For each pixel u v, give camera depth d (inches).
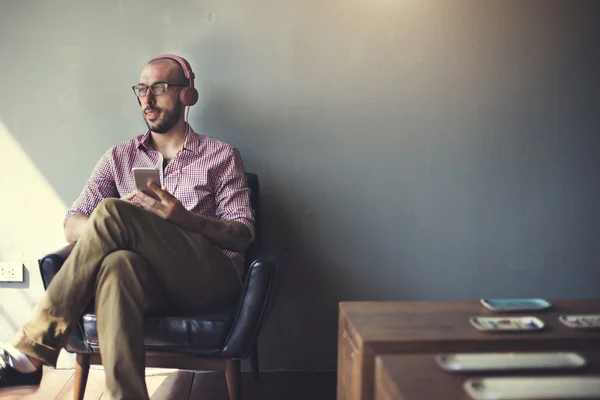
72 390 76.7
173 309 66.6
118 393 54.6
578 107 87.5
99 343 58.3
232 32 83.4
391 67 85.0
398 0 84.3
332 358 87.7
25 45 82.3
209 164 76.3
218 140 79.4
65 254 64.7
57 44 82.5
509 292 89.0
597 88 87.5
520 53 86.2
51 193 84.0
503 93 86.5
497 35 85.7
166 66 76.2
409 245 87.4
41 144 83.6
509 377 35.9
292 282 87.0
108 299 58.3
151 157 78.0
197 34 83.2
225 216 75.0
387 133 85.8
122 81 83.2
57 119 83.4
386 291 87.7
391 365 38.5
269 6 83.4
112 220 61.2
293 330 87.3
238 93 84.4
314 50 84.1
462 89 86.0
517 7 85.7
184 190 75.9
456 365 37.8
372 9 84.3
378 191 86.5
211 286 67.1
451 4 85.0
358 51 84.5
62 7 82.0
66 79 83.0
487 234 88.1
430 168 86.7
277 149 85.4
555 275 89.4
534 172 88.0
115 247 61.3
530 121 87.2
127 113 83.6
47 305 58.2
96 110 83.5
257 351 82.8
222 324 62.2
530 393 33.8
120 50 82.9
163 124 76.2
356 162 86.0
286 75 84.4
